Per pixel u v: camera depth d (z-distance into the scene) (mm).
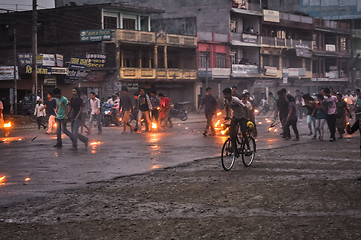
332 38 72812
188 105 44250
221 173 9742
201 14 54500
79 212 6625
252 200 7137
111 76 41688
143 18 47531
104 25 43250
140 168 10555
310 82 67812
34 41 31625
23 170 10383
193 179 9023
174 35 46312
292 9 72125
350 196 7266
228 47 53281
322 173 9477
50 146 15438
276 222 5891
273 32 61344
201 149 14289
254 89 57688
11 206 7023
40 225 5984
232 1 54094
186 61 49844
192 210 6605
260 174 9539
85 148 14750
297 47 63344
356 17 81125
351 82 75438
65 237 5484
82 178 9336
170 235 5484
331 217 6086
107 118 27266
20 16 45562
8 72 37594
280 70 61281
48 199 7473
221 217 6195
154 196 7566
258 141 16547
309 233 5402
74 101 14539
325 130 21922
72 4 45344
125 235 5523
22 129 24812
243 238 5301
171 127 25328
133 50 45125
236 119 10570
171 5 55562
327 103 16344
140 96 21344
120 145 15586
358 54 75312
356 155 12344
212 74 50500
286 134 17219
